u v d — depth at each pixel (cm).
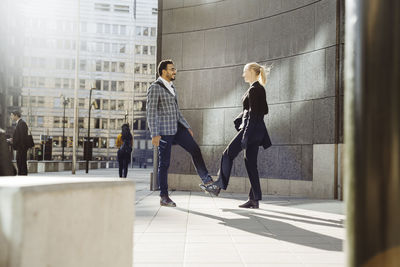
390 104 104
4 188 108
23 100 8069
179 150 939
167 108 619
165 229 422
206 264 285
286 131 845
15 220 106
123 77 8306
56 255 120
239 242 363
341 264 289
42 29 8188
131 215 181
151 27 8394
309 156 798
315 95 795
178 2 979
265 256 311
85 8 8244
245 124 620
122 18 8325
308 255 316
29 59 8138
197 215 526
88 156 2205
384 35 105
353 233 107
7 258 105
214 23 944
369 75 107
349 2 114
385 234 102
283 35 859
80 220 134
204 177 629
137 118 8300
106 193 154
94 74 8250
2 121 7612
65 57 8225
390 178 103
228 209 593
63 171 2627
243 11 915
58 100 8212
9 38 7744
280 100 859
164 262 289
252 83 619
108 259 155
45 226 114
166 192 620
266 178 871
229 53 920
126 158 1291
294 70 838
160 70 629
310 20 814
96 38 8269
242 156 889
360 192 106
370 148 105
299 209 604
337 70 757
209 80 937
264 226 450
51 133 8162
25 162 1172
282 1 862
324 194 765
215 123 921
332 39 768
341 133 742
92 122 8206
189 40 963
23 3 8025
